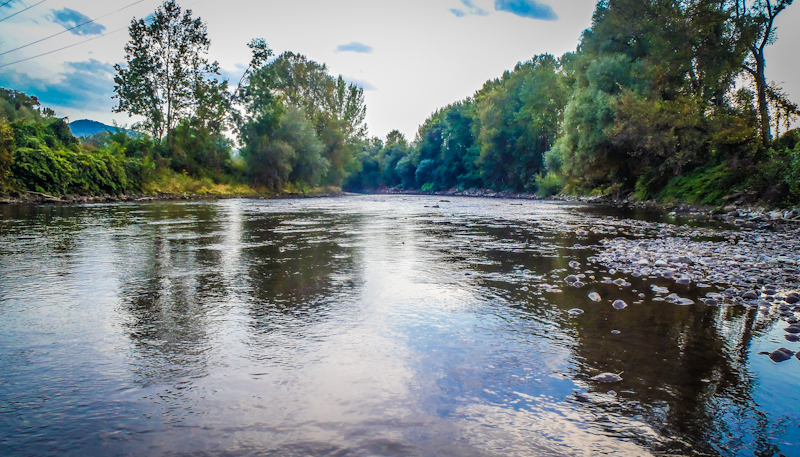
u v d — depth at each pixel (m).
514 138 61.12
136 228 12.73
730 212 19.44
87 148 34.34
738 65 24.12
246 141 51.50
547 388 2.86
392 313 4.51
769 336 3.94
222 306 4.68
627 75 29.50
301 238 10.85
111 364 3.14
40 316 4.27
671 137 25.50
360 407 2.56
